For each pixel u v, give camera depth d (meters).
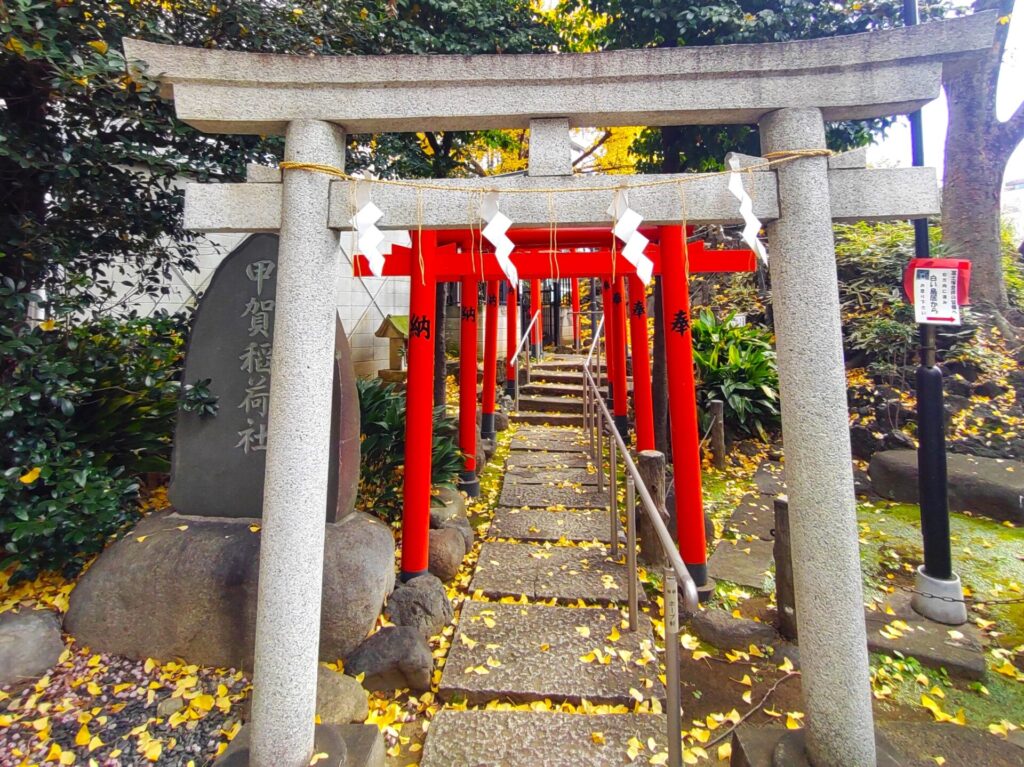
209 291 3.31
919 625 3.04
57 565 2.91
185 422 3.20
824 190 1.84
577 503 4.82
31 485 2.66
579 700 2.43
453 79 1.92
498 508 4.74
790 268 1.85
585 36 5.73
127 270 5.75
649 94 1.92
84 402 3.30
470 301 5.39
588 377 6.29
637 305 5.30
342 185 1.96
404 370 9.00
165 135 3.65
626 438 6.87
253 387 3.16
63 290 3.58
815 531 1.80
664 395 5.44
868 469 5.30
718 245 8.79
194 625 2.60
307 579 1.86
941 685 2.64
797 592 1.87
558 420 7.89
